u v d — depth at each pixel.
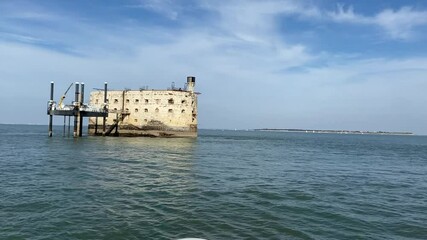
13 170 30.56
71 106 78.31
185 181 27.19
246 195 22.53
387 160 54.88
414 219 17.89
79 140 73.00
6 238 13.45
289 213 18.20
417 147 105.06
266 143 101.94
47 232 14.25
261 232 14.99
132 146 61.25
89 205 18.58
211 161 42.91
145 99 87.06
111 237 13.92
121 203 19.27
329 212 18.66
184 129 86.81
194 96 89.75
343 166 43.00
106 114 81.69
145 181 26.56
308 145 97.50
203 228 15.34
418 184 30.27
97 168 32.84
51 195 20.64
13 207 17.75
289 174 33.41
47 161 37.28
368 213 18.81
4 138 82.19
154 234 14.39
